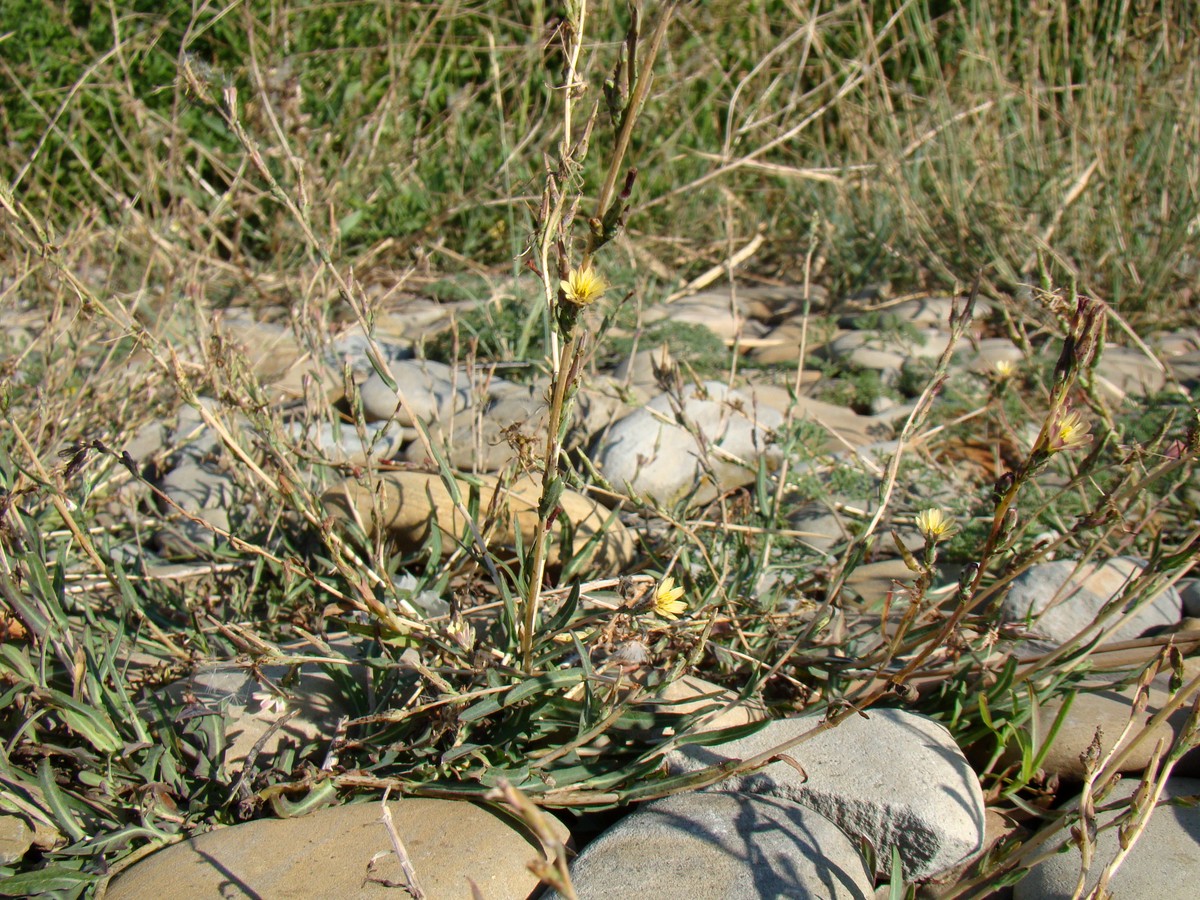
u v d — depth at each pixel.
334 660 1.95
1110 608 2.02
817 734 1.89
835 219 5.23
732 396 3.51
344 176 5.20
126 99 5.06
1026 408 3.49
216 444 3.23
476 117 6.19
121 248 5.04
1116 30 5.23
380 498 2.27
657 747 1.90
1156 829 1.80
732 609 2.21
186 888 1.66
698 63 5.95
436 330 4.40
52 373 3.17
